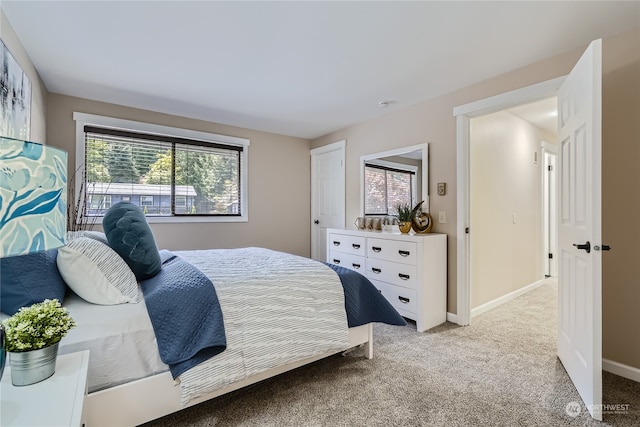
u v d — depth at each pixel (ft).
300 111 11.34
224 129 12.92
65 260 4.17
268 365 4.88
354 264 11.04
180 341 4.25
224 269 6.02
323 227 14.78
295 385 5.78
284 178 14.70
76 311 4.15
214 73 8.23
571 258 6.00
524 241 12.56
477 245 10.03
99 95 9.74
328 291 6.00
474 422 4.77
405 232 9.65
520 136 12.28
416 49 7.04
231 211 13.26
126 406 3.98
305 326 5.44
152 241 5.61
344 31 6.34
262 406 5.13
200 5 5.53
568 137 6.15
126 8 5.60
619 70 6.26
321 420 4.80
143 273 5.46
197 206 12.40
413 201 10.48
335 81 8.73
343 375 6.15
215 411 4.99
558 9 5.64
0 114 5.50
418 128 10.43
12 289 3.73
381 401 5.29
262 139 14.01
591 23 6.02
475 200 9.94
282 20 5.98
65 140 9.66
